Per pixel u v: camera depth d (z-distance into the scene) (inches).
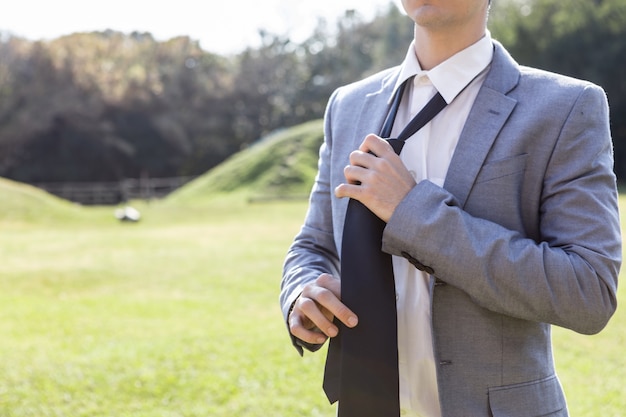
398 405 49.6
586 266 48.1
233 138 2063.2
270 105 2162.9
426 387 55.0
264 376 209.0
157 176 1914.4
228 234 652.1
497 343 51.6
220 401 190.1
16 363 224.1
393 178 50.5
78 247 569.6
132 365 221.0
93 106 1759.4
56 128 1761.8
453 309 51.8
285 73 2249.0
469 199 52.0
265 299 358.3
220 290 387.9
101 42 1940.2
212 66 2174.0
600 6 1371.8
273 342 249.3
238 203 998.4
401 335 55.1
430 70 56.1
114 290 399.9
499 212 51.7
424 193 49.4
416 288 54.5
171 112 1942.7
